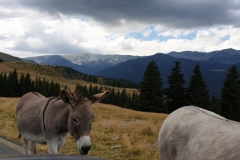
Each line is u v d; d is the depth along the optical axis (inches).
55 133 208.8
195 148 123.7
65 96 188.4
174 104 1952.5
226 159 103.8
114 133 454.3
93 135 423.5
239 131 112.8
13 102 931.3
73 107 190.2
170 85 1963.6
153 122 641.0
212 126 127.7
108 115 762.2
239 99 1760.6
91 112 187.6
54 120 207.3
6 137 388.2
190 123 141.2
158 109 1989.4
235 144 105.3
